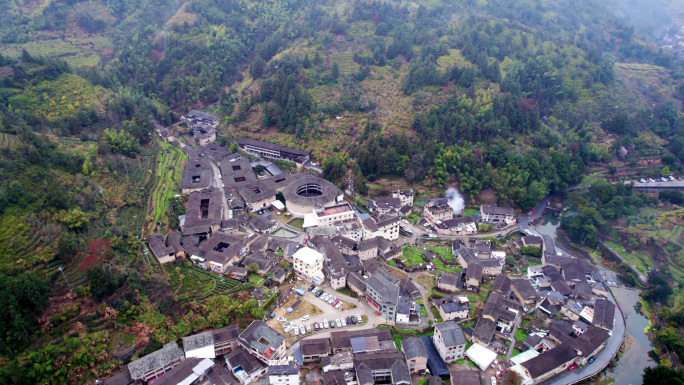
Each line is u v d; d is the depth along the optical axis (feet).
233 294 407.23
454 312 396.16
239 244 462.60
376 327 387.75
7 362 307.17
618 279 495.82
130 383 319.06
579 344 368.89
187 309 387.75
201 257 444.96
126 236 437.58
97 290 353.72
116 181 529.45
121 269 384.06
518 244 532.73
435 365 350.84
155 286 392.27
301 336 375.04
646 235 543.80
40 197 417.69
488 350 366.43
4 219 380.37
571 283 456.04
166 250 436.76
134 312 358.43
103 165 535.60
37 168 445.37
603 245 551.18
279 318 392.68
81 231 415.23
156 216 508.94
